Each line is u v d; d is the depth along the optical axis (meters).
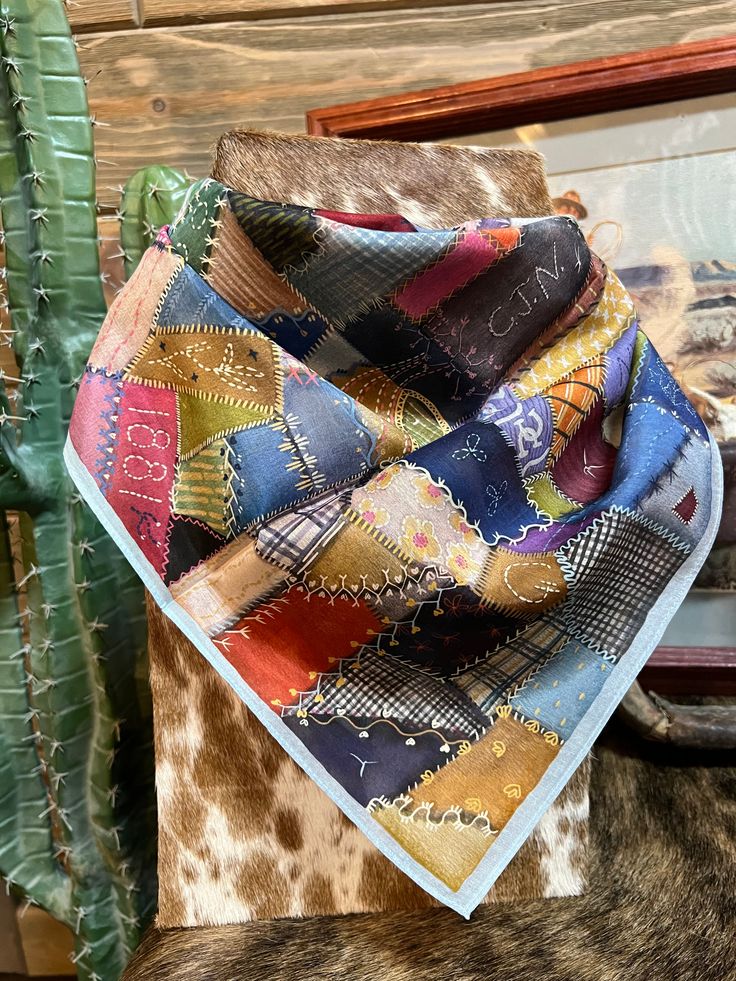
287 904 0.62
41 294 0.64
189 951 0.58
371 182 0.65
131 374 0.57
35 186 0.63
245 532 0.54
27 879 0.74
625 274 0.76
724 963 0.52
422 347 0.60
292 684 0.55
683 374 0.76
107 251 0.85
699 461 0.60
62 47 0.63
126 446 0.56
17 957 1.01
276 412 0.54
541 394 0.60
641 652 0.55
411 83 0.80
